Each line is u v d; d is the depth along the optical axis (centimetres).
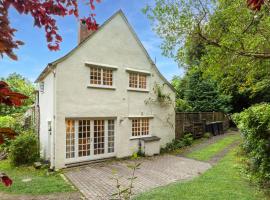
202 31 755
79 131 1129
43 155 1195
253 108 799
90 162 1148
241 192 652
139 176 920
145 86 1421
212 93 2355
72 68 1097
